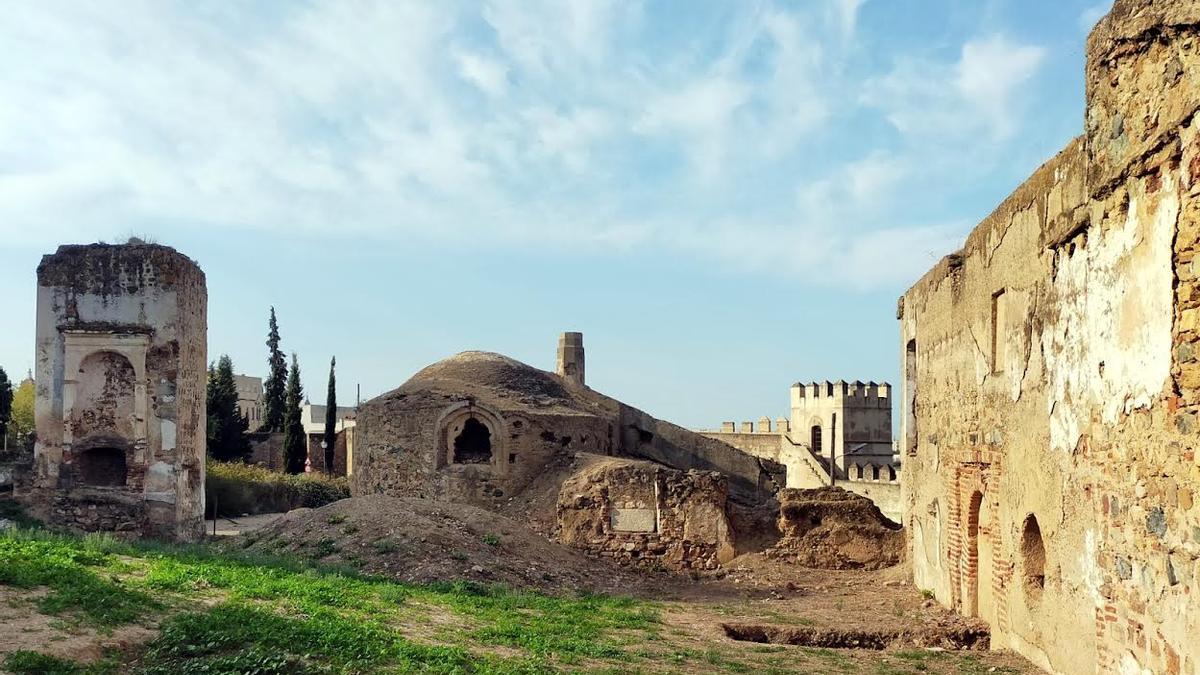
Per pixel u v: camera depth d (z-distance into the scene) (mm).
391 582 17047
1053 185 11008
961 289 15922
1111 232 9148
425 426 31172
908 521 21453
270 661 9125
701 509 24406
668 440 37312
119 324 24859
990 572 14797
